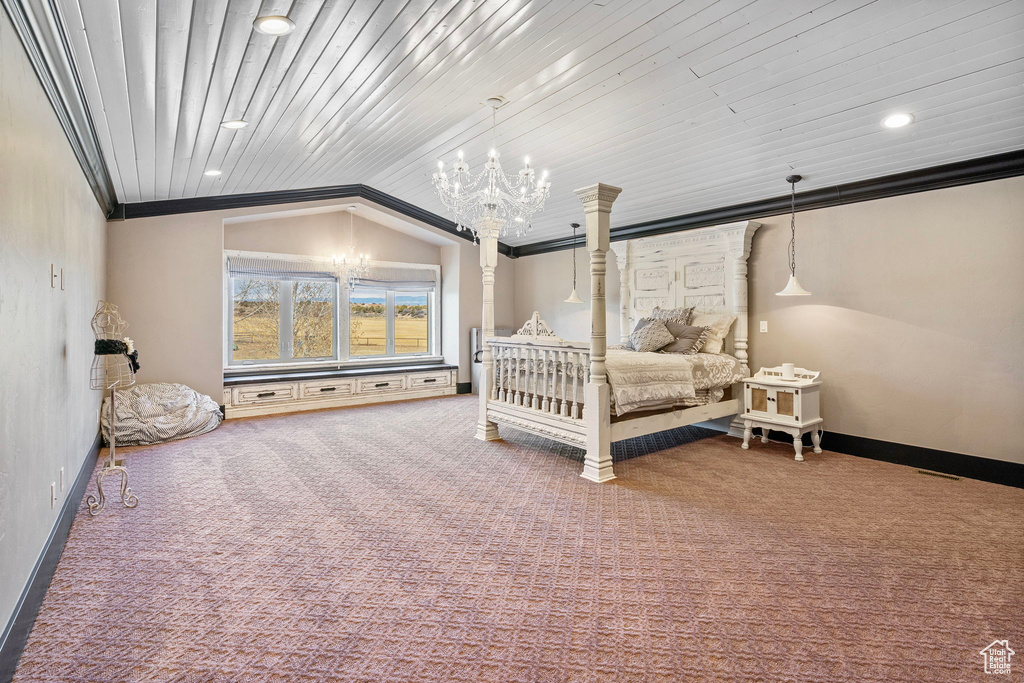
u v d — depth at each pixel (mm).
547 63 3141
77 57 2275
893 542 2768
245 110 3189
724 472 4031
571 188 5438
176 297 5613
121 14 1986
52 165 2430
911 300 4172
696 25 2770
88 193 3688
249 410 6113
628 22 2729
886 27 2645
